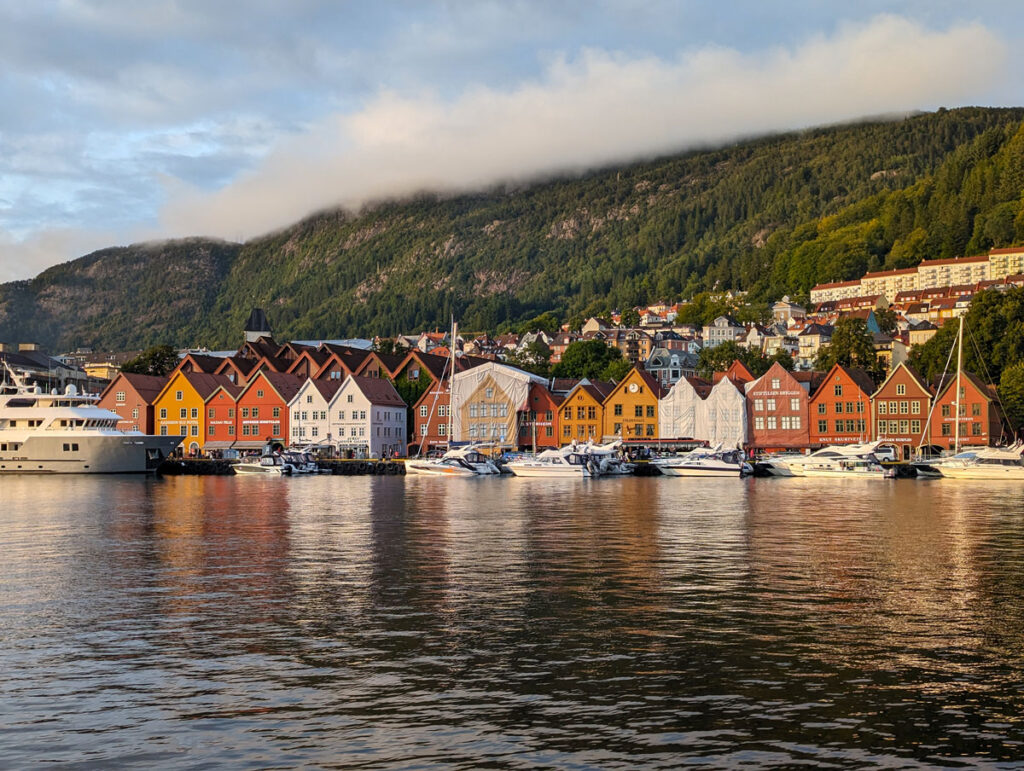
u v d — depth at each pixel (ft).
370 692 84.48
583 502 274.77
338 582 133.80
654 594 124.57
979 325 513.86
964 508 252.62
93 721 77.66
